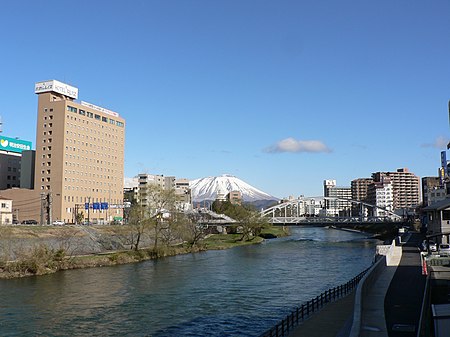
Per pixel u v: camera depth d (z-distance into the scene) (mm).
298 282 67062
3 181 192000
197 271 79625
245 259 100625
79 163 178000
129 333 39562
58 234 101938
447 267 61625
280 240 173625
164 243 122938
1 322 42969
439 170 179000
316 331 33156
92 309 48500
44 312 47031
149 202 131750
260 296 55875
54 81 175125
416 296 41406
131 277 71625
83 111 181625
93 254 99875
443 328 25766
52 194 168125
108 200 196250
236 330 40312
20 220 166875
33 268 74312
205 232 175375
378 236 186375
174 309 48656
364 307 37094
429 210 105625
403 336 28516
